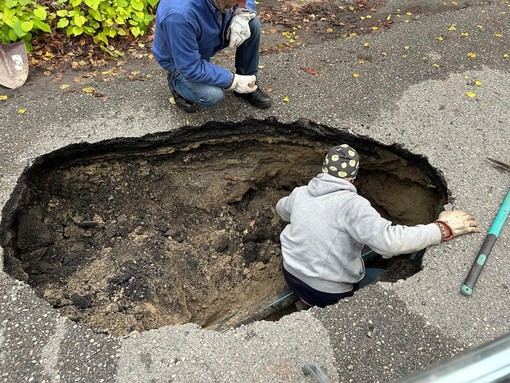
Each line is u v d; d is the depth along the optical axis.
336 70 3.99
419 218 3.46
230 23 2.97
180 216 3.77
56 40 4.14
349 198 2.53
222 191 3.89
